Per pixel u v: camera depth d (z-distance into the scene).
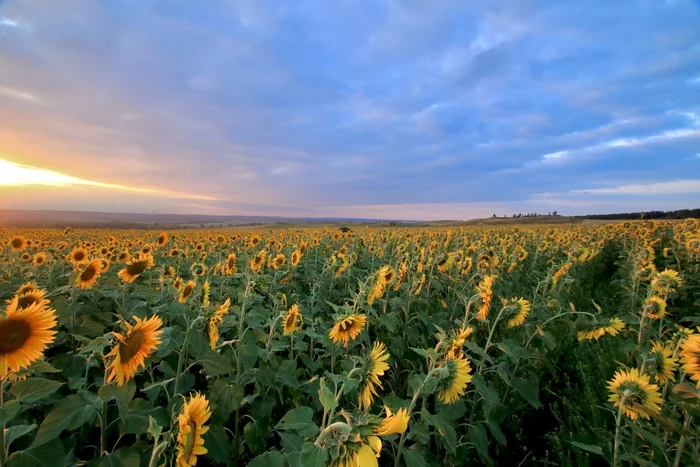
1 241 15.45
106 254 11.04
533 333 5.64
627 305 8.74
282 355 5.81
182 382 3.83
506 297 8.43
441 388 3.15
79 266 7.84
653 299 5.02
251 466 2.58
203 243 15.59
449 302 8.18
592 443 4.16
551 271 7.04
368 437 1.81
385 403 3.41
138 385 4.61
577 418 4.60
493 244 17.50
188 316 4.44
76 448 3.96
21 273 9.11
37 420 4.08
